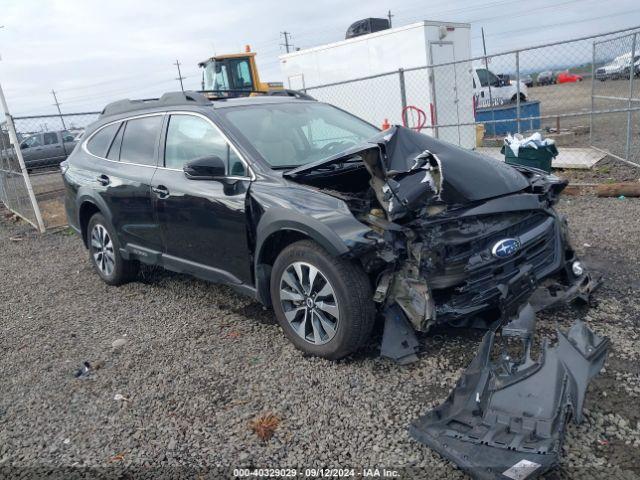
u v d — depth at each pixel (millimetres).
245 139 4250
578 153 10312
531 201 3605
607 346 2910
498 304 3422
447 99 11797
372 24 12625
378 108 12281
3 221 11570
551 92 16375
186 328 4551
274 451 2879
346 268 3379
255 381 3561
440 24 11383
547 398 2586
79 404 3562
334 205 3479
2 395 3811
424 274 3264
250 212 3926
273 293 3848
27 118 9422
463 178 3525
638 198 7078
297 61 13484
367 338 3500
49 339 4672
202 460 2883
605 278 4496
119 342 4379
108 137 5605
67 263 7270
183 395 3508
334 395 3289
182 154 4652
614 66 10398
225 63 14062
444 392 3188
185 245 4566
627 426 2732
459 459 2477
